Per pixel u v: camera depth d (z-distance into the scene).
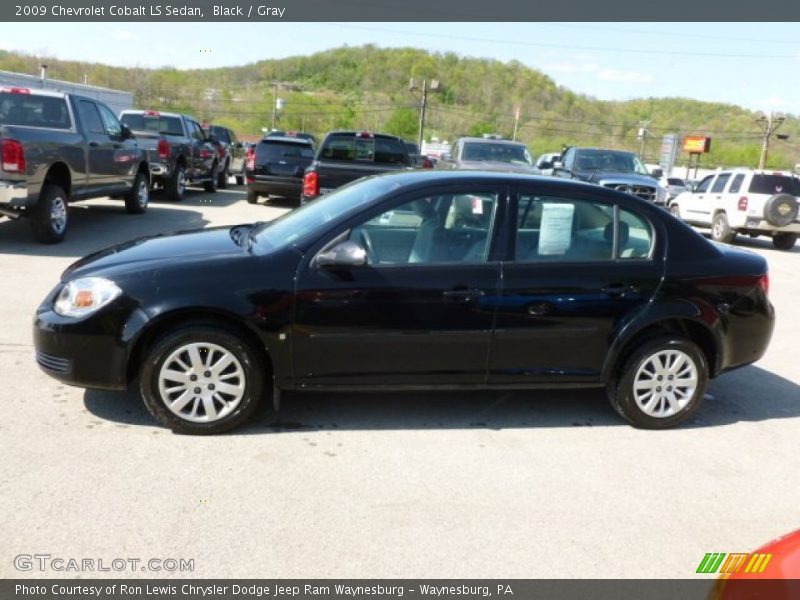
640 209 4.80
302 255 4.33
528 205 4.61
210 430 4.30
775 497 4.02
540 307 4.54
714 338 4.86
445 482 3.92
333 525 3.43
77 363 4.21
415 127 70.88
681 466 4.32
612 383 4.83
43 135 9.40
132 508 3.46
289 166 16.47
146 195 13.91
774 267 13.27
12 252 9.15
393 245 4.45
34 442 4.07
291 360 4.33
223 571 3.05
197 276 4.22
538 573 3.18
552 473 4.11
